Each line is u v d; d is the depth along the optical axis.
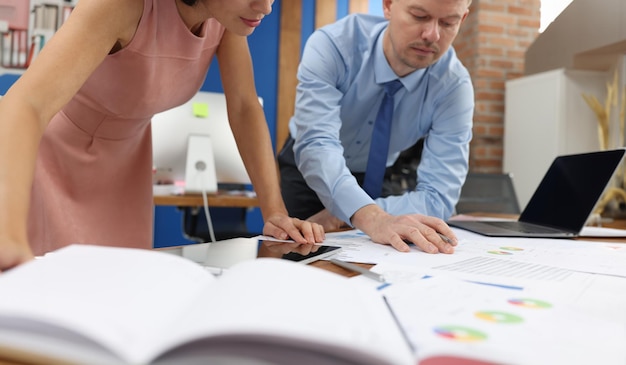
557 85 3.24
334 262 0.64
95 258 0.39
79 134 1.09
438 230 0.85
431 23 1.05
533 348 0.33
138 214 1.24
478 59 3.89
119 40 0.82
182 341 0.27
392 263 0.67
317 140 1.12
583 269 0.67
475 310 0.42
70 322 0.27
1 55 2.72
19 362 0.27
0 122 0.56
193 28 0.93
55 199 1.08
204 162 1.70
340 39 1.26
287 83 3.38
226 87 1.07
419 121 1.34
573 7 2.86
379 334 0.29
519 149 3.63
